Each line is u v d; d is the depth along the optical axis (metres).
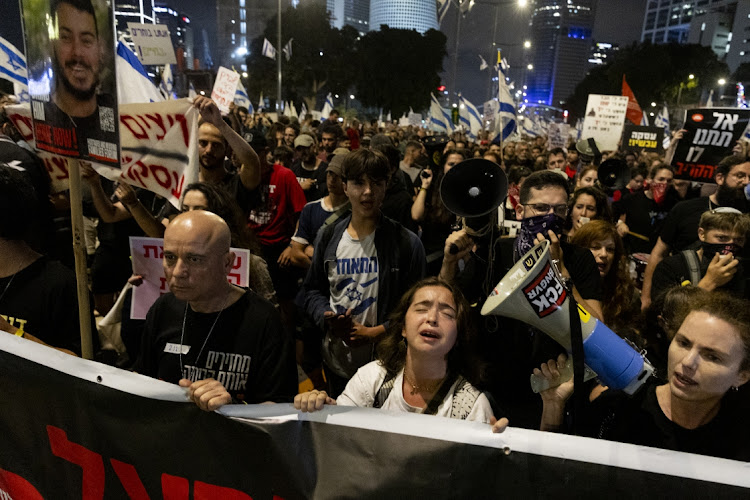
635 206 5.82
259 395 1.92
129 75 3.63
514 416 2.39
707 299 1.56
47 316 2.15
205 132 3.48
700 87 48.66
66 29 1.86
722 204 4.11
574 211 3.75
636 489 1.33
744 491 1.27
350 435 1.50
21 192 2.11
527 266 1.55
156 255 2.43
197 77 15.69
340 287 2.87
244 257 2.40
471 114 16.64
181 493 1.66
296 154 8.43
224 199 2.61
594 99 9.83
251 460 1.58
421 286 1.93
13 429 1.85
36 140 2.17
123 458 1.70
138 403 1.65
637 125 10.52
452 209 2.47
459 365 1.96
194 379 1.95
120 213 3.62
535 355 2.31
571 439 1.37
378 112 55.66
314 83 43.41
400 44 46.00
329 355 2.96
